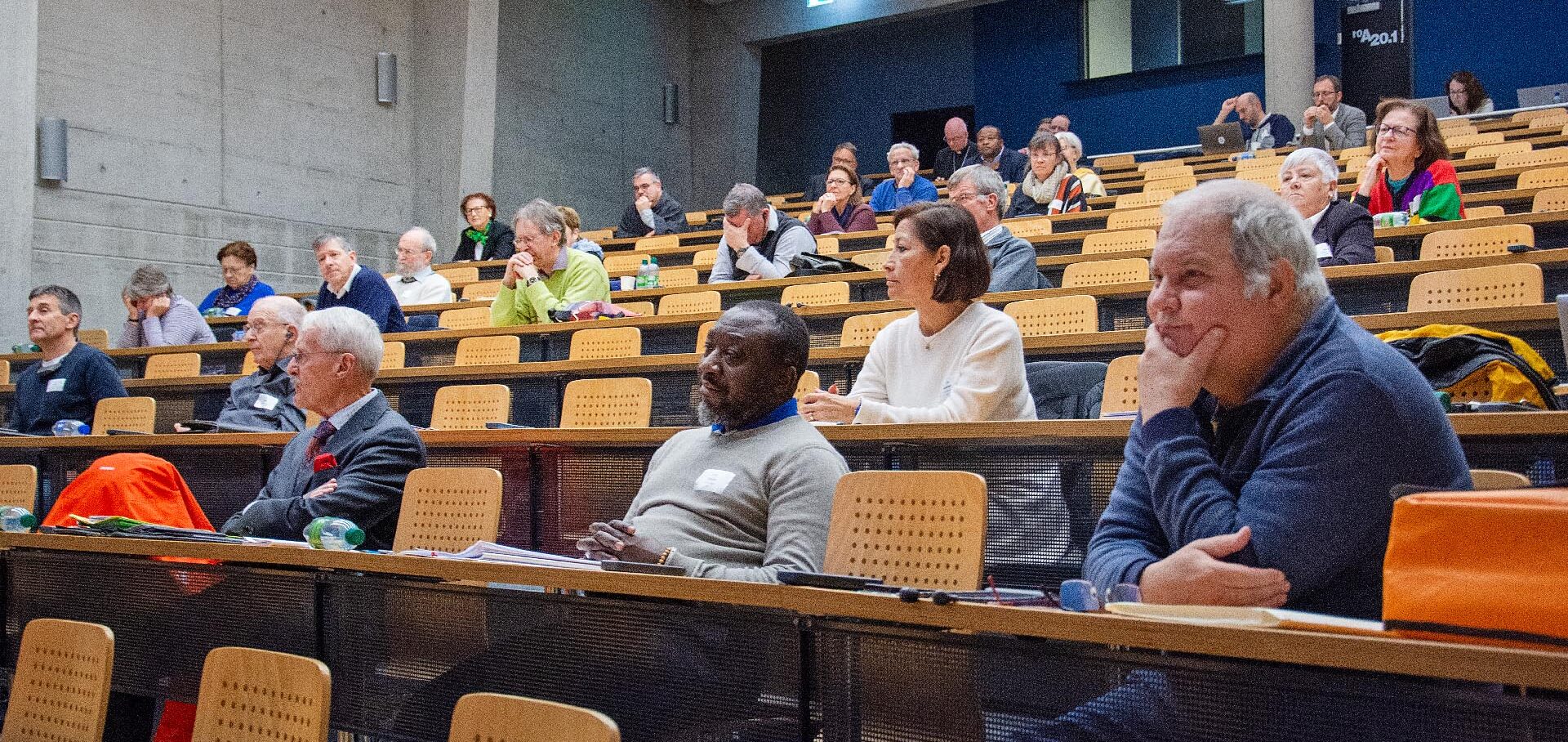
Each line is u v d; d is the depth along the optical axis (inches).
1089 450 125.0
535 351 252.1
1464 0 572.7
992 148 496.7
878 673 80.4
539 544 158.4
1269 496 73.4
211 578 118.3
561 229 272.1
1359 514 71.6
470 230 434.0
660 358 209.5
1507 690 59.3
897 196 444.8
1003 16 697.6
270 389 201.6
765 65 764.6
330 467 141.9
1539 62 560.1
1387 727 61.9
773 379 116.2
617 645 93.0
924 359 142.9
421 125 558.9
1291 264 77.2
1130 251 261.3
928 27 717.9
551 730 68.8
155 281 318.3
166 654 119.8
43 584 128.6
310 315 148.3
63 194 433.4
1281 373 77.0
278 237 500.7
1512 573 55.8
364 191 536.7
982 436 127.0
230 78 488.4
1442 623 57.3
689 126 724.7
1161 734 68.7
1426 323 158.2
